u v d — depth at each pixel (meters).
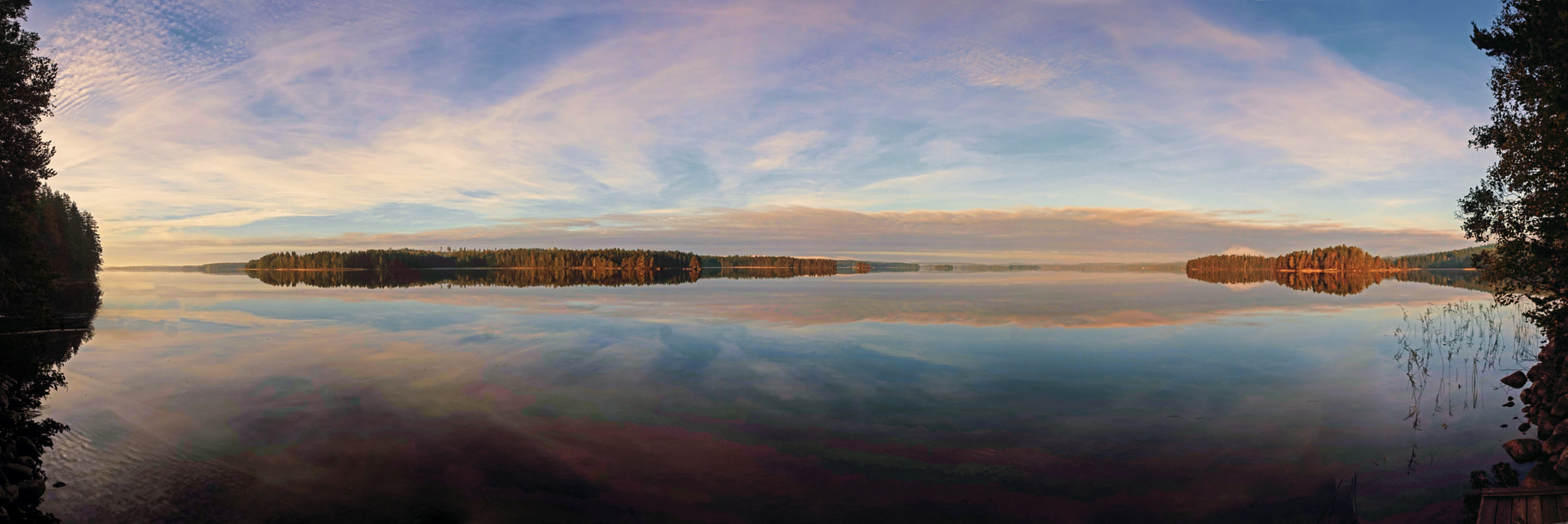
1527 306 31.12
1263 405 12.63
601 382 14.83
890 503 8.20
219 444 10.61
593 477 9.13
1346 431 11.04
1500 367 16.48
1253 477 9.00
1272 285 58.59
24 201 24.75
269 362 17.84
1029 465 9.43
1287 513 7.95
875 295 41.81
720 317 27.91
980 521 7.67
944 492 8.49
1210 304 33.75
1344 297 41.00
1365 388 14.08
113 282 76.06
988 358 17.42
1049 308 30.78
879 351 18.58
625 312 30.44
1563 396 11.52
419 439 10.80
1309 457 9.80
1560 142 12.22
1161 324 24.28
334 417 12.14
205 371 16.64
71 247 89.62
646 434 11.01
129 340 22.70
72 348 20.94
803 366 16.48
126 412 12.62
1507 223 13.87
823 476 9.09
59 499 8.52
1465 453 10.10
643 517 7.87
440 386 14.64
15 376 16.22
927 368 16.17
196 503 8.38
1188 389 13.85
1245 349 18.75
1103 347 19.17
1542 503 7.71
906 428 11.20
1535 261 13.46
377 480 9.05
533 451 10.23
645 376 15.45
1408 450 10.17
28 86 22.53
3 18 20.81
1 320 28.81
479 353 18.92
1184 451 10.00
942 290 47.38
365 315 30.61
